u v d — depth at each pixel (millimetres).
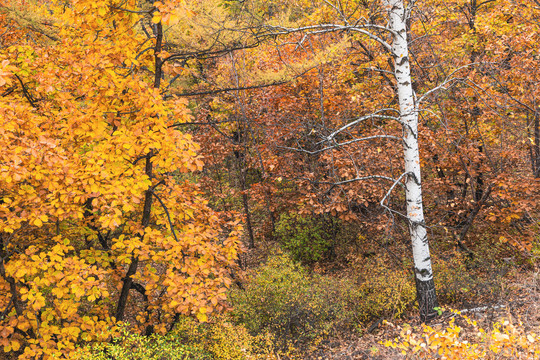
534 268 6906
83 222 5797
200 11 6285
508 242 8375
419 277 6520
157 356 4535
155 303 5504
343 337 7359
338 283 8555
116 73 4746
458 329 2893
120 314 5777
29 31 6840
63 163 3801
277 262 8969
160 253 4918
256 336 6641
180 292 4422
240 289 8273
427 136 8289
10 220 4121
